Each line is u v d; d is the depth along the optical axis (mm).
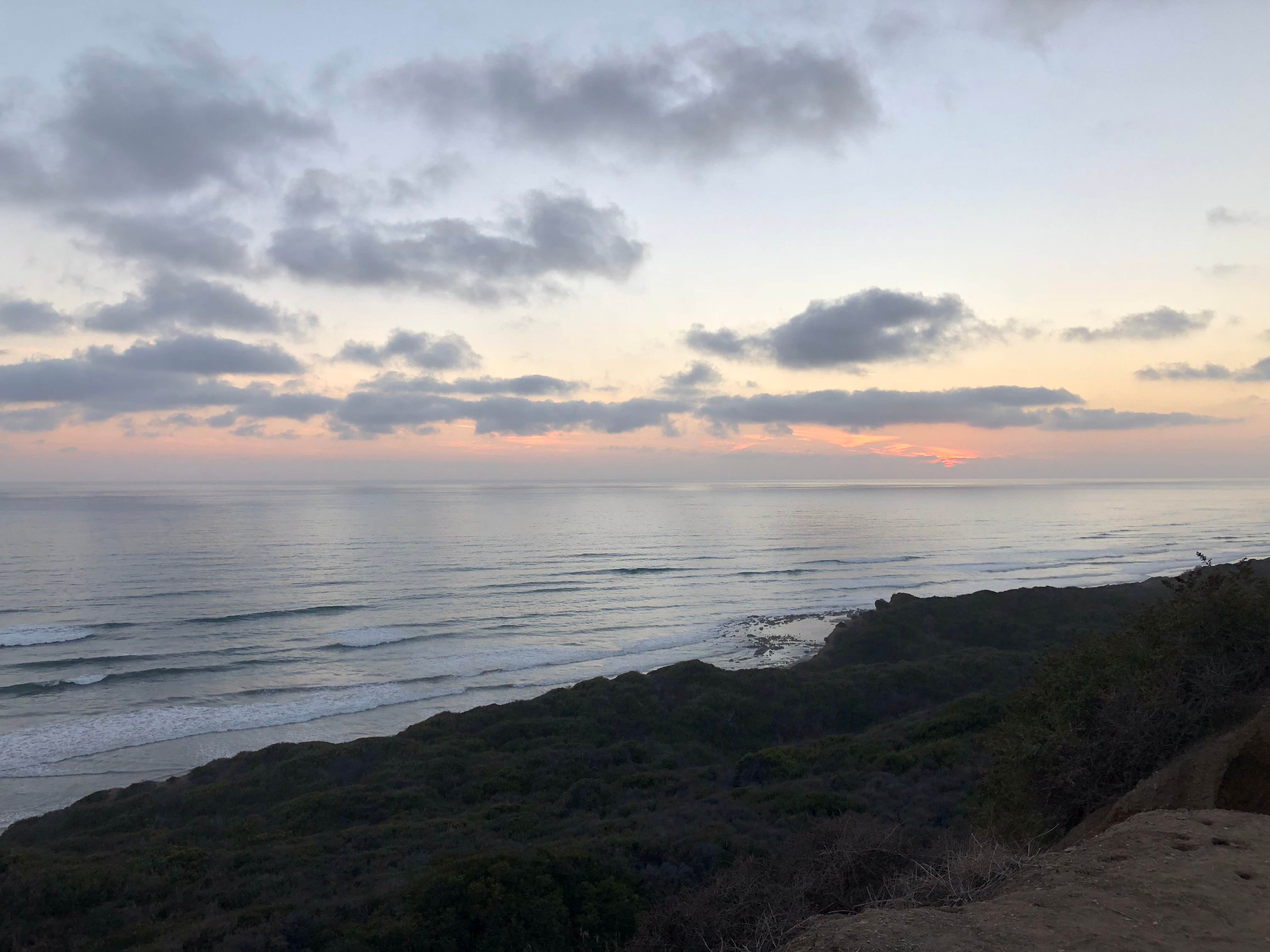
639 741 25281
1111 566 82000
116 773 26719
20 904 13555
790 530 126438
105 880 14336
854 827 11430
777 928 7512
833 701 29719
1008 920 4738
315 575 71438
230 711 33469
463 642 47219
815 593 65562
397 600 60188
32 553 82250
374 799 19672
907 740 22078
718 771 21781
